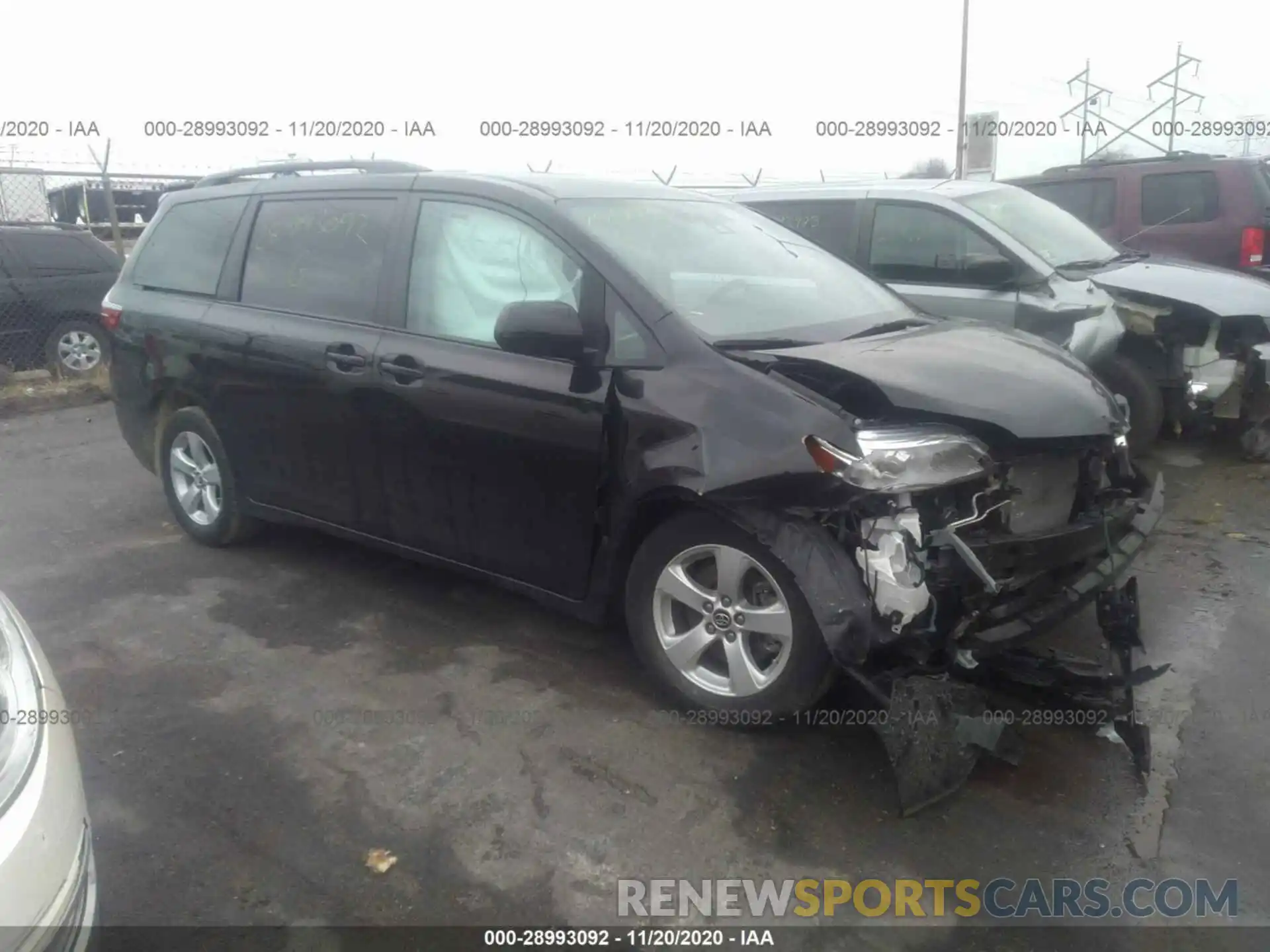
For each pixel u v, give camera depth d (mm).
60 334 9961
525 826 2994
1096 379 3703
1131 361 6648
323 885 2760
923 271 6688
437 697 3709
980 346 3682
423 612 4422
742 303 3750
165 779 3221
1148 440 6703
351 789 3168
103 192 15031
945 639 3051
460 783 3195
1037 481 3359
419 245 4117
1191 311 6281
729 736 3428
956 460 3045
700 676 3502
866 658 3002
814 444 2996
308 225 4562
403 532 4219
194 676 3881
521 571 3857
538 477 3666
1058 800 3098
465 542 3996
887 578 2961
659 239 3900
